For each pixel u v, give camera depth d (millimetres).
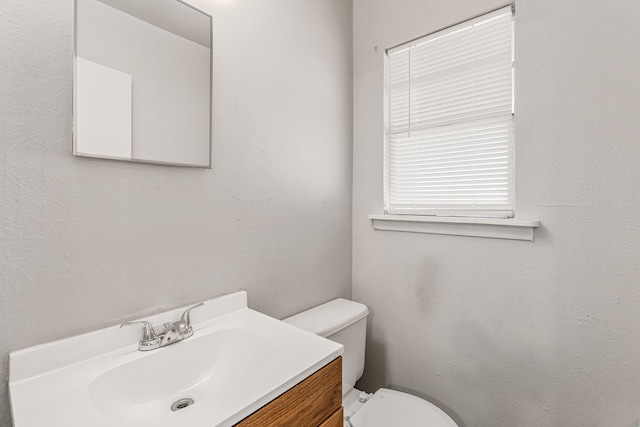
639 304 930
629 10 925
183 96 909
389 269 1479
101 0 755
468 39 1270
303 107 1313
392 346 1481
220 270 1027
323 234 1429
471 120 1271
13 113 639
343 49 1527
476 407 1247
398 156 1497
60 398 607
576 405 1038
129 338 805
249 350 865
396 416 1143
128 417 695
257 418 593
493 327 1193
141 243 840
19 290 656
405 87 1463
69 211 717
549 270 1069
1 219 631
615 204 956
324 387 750
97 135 748
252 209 1121
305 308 1344
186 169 931
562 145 1035
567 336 1045
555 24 1043
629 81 928
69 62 710
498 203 1212
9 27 633
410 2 1393
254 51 1110
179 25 899
